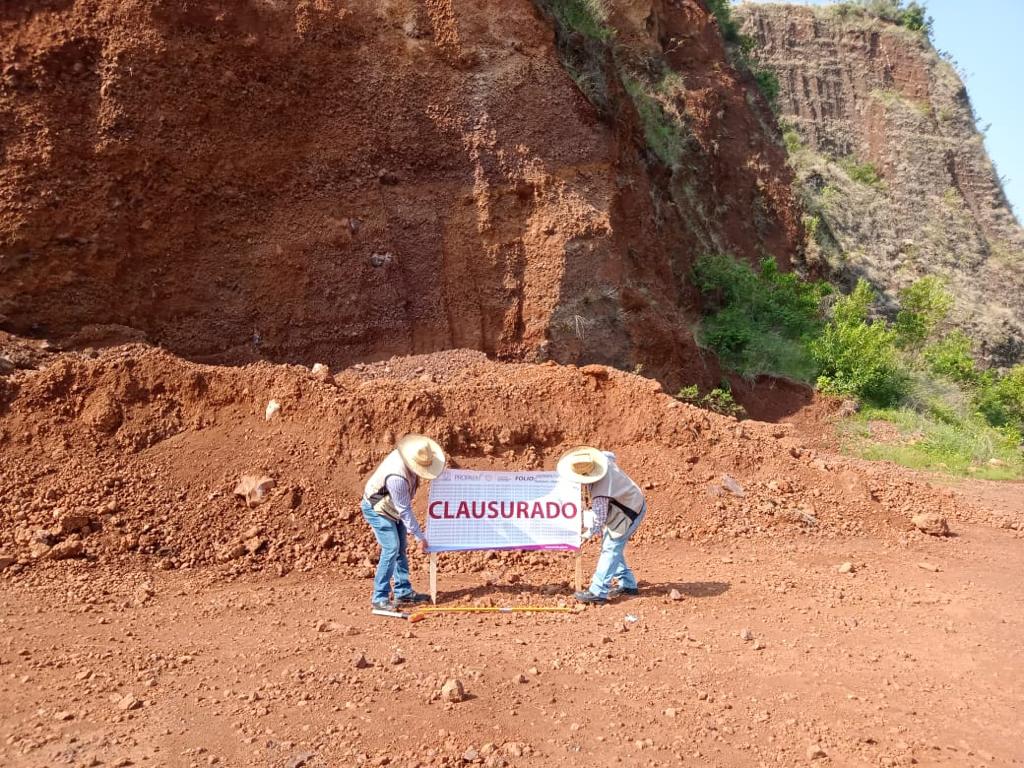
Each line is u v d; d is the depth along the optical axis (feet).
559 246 41.57
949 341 77.92
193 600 21.01
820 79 149.48
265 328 35.86
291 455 27.20
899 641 20.40
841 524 30.73
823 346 58.70
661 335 46.09
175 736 14.17
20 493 24.11
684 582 23.97
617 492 21.71
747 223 74.59
